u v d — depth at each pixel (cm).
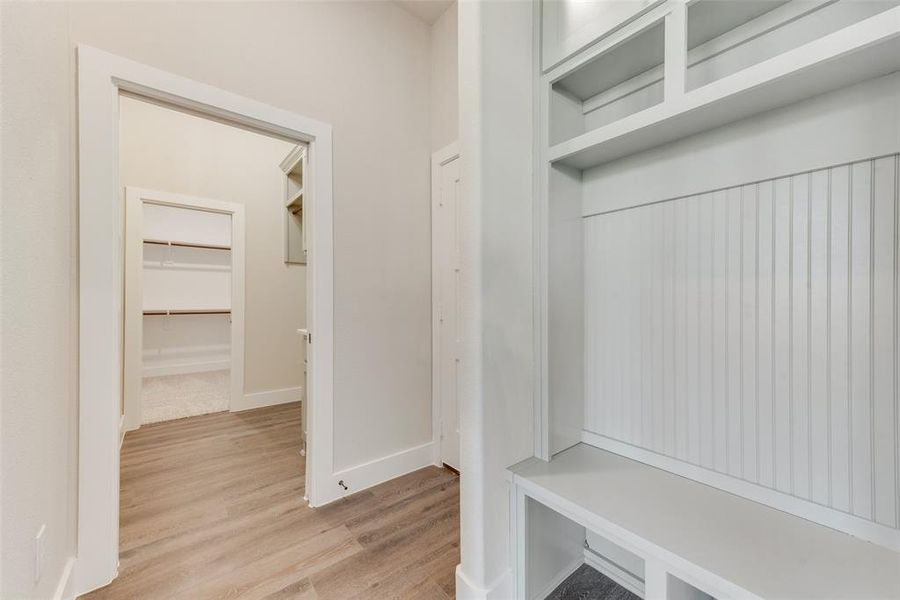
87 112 131
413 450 227
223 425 308
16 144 85
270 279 370
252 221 360
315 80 190
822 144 95
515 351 128
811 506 97
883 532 86
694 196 119
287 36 181
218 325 543
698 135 117
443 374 231
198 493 197
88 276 131
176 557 146
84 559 129
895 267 86
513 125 129
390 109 220
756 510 102
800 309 99
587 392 148
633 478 120
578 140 126
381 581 134
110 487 134
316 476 186
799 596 72
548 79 132
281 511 180
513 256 128
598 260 145
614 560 138
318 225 191
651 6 105
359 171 206
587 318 149
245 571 139
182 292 514
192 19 155
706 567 79
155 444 266
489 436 119
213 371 529
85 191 131
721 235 113
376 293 213
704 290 117
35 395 96
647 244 130
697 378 118
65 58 124
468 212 121
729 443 111
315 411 188
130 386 295
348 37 202
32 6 95
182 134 325
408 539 158
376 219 213
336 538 159
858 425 91
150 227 492
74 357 128
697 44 120
